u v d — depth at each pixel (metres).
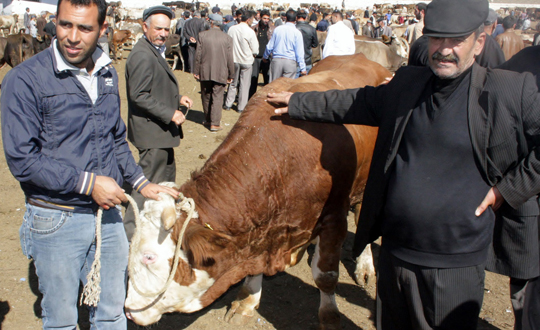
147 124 4.08
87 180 2.17
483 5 2.03
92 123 2.31
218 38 7.93
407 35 14.55
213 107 8.31
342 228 3.20
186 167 6.49
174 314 3.65
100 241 2.37
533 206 2.75
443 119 2.13
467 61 2.07
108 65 2.38
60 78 2.18
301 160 2.95
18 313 3.50
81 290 3.76
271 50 9.36
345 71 4.17
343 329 3.47
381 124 2.42
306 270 4.32
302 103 2.81
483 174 2.12
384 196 2.39
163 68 4.08
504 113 2.04
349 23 11.75
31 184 2.24
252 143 2.88
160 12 3.92
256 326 3.53
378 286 2.57
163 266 2.55
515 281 3.03
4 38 14.14
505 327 3.47
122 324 2.71
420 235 2.21
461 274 2.21
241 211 2.75
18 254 4.26
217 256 2.73
